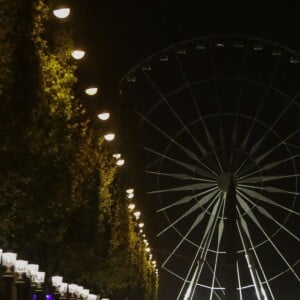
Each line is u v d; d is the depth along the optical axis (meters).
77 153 41.84
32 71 28.77
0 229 32.94
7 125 27.75
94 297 61.06
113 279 66.38
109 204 58.78
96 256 52.34
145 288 114.19
